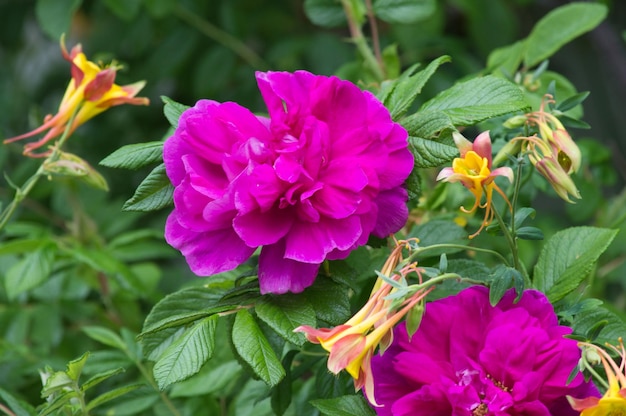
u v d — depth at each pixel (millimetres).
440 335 916
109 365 1076
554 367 901
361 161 906
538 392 900
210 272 909
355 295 1021
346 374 985
